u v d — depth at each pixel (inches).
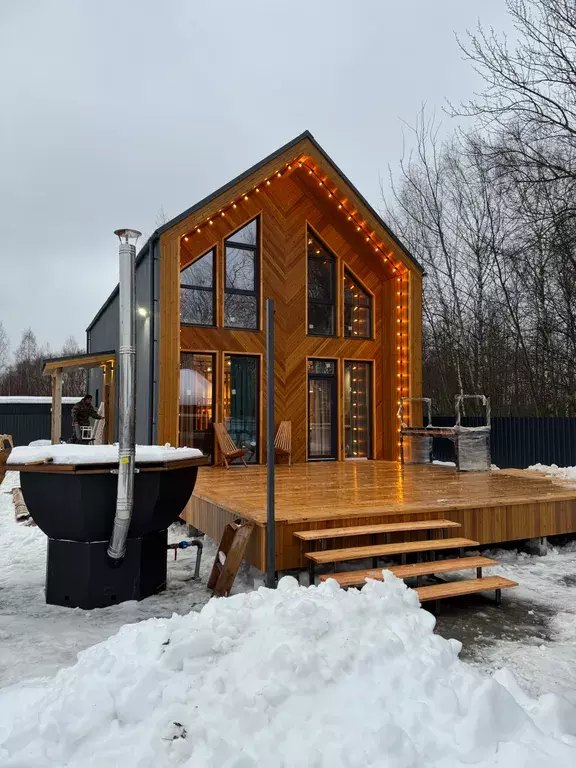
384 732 84.6
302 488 280.8
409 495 255.8
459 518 228.7
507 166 527.8
